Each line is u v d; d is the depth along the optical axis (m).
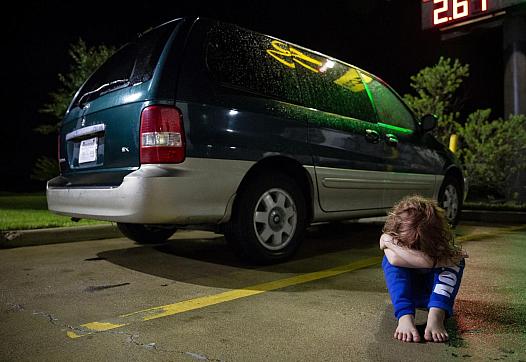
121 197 3.12
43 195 12.67
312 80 4.21
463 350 1.99
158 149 3.08
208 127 3.25
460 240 4.97
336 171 4.11
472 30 9.80
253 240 3.51
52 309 2.59
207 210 3.22
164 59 3.24
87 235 5.07
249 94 3.58
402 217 2.23
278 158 3.67
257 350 2.00
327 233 5.64
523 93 9.32
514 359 1.90
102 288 3.03
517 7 8.81
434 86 9.06
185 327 2.29
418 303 2.33
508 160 8.77
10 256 4.11
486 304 2.66
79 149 3.81
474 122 9.05
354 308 2.58
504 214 6.91
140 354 1.97
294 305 2.64
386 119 4.93
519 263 3.75
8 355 1.97
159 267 3.63
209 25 3.57
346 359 1.91
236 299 2.77
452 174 5.89
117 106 3.34
